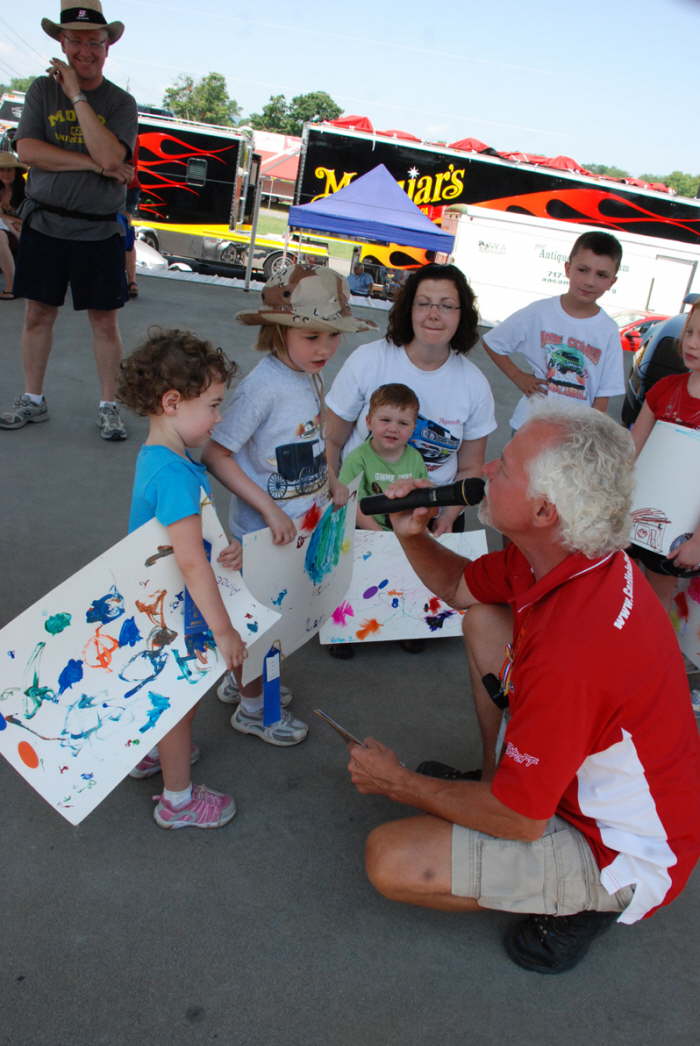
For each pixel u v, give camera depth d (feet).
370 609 9.37
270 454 7.04
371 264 48.73
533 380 11.66
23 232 13.21
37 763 5.49
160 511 5.61
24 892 5.94
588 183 50.42
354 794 7.38
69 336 20.81
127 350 20.13
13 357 18.25
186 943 5.73
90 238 13.23
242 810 7.01
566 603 5.14
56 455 13.67
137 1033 5.07
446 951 5.98
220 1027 5.18
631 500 5.13
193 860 6.44
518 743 5.13
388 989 5.61
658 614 5.39
